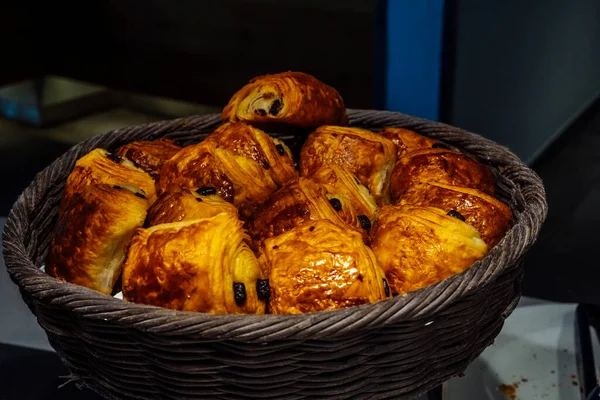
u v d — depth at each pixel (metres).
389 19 1.30
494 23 1.27
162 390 0.85
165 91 2.05
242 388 0.83
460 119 1.35
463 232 0.88
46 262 0.94
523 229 0.87
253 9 1.84
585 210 1.32
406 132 1.07
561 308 1.16
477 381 1.08
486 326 0.89
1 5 1.97
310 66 1.88
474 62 1.30
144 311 0.80
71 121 2.06
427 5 1.27
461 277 0.82
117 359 0.84
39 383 1.04
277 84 1.03
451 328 0.85
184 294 0.83
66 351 0.88
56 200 1.02
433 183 0.96
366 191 0.98
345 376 0.83
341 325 0.78
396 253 0.88
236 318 0.79
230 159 0.98
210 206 0.90
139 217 0.91
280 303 0.85
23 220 0.95
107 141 1.07
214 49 1.94
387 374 0.84
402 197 0.97
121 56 2.04
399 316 0.79
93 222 0.90
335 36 1.81
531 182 0.97
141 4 1.93
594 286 1.31
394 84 1.35
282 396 0.84
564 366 1.09
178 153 0.99
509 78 1.31
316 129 1.05
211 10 1.89
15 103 2.04
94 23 2.00
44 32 2.04
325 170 0.98
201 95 2.02
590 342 1.09
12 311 1.14
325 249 0.85
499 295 0.88
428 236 0.88
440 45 1.29
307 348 0.80
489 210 0.93
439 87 1.33
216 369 0.82
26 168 1.84
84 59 2.06
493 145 1.05
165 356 0.82
